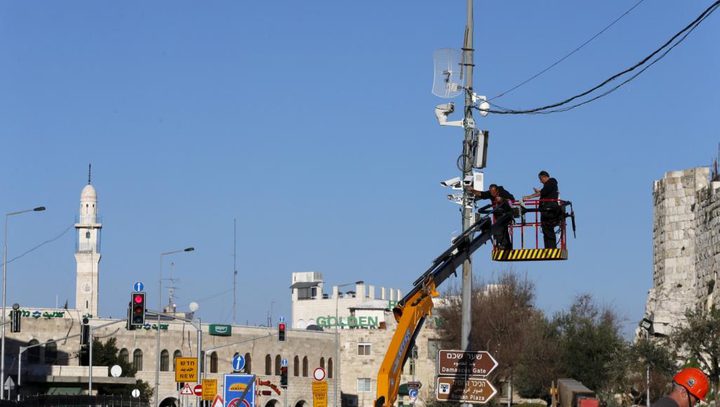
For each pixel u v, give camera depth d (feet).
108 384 351.05
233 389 168.04
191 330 427.74
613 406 210.59
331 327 485.97
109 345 397.60
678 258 245.45
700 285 231.50
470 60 104.12
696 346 204.44
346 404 463.42
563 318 324.60
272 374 445.37
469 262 105.70
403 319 76.84
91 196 587.68
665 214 248.73
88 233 583.99
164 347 419.95
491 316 351.25
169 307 511.81
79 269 582.76
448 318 374.84
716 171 242.17
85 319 269.64
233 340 435.53
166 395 417.28
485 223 87.45
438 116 103.60
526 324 336.70
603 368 287.07
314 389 213.46
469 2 104.99
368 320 470.39
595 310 320.29
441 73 103.45
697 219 236.22
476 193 99.04
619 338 296.51
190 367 259.19
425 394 429.79
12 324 275.18
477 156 101.96
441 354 100.99
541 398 330.95
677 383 44.06
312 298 606.55
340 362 467.52
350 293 604.90
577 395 120.26
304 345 458.50
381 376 73.15
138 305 207.10
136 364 414.41
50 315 393.09
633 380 229.45
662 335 243.19
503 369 326.44
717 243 222.28
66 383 335.47
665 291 246.06
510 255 88.12
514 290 359.25
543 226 88.58
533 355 317.63
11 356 342.03
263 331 445.37
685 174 245.65
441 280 84.99
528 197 88.94
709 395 193.77
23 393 322.96
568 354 301.84
